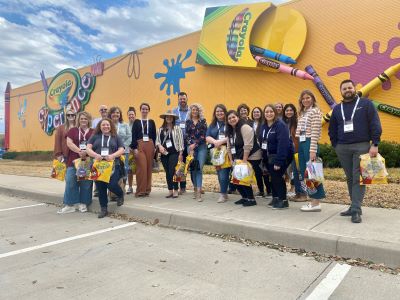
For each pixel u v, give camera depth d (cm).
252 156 656
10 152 3181
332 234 456
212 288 351
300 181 685
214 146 706
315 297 328
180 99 812
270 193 759
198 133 722
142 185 788
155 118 2016
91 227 607
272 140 607
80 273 397
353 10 1297
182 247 482
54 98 2853
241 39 1529
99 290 352
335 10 1340
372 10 1253
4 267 422
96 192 821
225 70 1653
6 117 3572
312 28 1394
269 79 1501
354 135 505
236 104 1608
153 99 2031
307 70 1380
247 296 333
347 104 518
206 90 1728
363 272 383
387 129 1222
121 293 344
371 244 413
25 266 424
